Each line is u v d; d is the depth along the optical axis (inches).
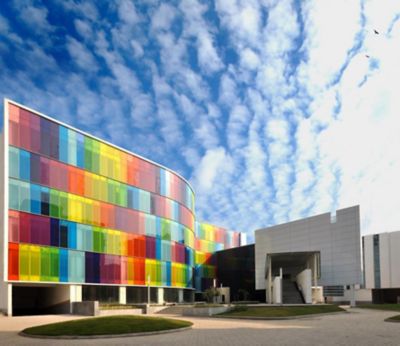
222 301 2785.4
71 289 1844.2
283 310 1513.3
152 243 2370.8
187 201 2829.7
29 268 1659.7
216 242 3732.8
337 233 2630.4
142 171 2364.7
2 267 1584.6
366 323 1095.0
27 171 1706.4
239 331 906.1
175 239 2593.5
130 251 2202.3
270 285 2326.5
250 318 1346.0
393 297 2938.0
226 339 753.6
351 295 2347.4
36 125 1771.7
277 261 2566.4
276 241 3048.7
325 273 2659.9
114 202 2138.3
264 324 1106.7
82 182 1961.1
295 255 2332.7
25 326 1098.1
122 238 2159.2
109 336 809.5
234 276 3464.6
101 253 2017.7
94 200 2016.5
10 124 1662.2
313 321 1203.2
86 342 729.6
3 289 1576.0
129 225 2218.3
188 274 2760.8
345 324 1070.4
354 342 689.0
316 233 2763.3
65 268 1818.4
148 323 932.6
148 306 1895.9
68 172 1893.5
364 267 2989.7
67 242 1844.2
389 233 2908.5
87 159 2005.4
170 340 747.4
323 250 2699.3
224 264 3580.2
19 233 1641.2
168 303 2395.4
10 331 963.3
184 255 2701.8
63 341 752.3
